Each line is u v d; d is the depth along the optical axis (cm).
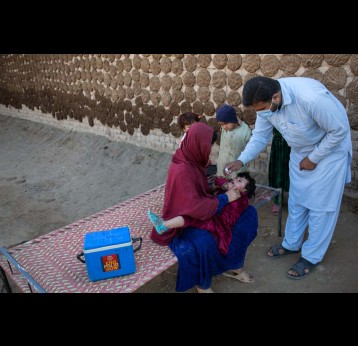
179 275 284
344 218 422
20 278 281
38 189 645
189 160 278
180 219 273
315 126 285
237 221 303
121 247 259
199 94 573
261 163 529
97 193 604
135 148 736
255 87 268
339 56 404
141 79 670
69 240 326
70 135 907
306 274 334
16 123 1127
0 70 1155
